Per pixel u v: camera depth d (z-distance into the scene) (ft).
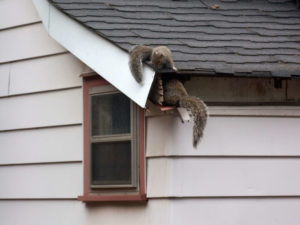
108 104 42.06
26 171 46.57
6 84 48.19
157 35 39.99
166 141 38.27
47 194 45.24
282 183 39.40
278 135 39.70
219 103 38.99
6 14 48.85
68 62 44.88
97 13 42.22
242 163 39.04
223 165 38.75
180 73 36.17
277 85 39.83
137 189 39.91
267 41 40.75
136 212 40.04
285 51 39.65
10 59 48.24
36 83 46.55
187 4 45.44
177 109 37.32
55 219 44.75
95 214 42.39
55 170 44.98
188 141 38.34
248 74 37.04
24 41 47.57
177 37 40.14
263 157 39.37
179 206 37.96
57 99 45.32
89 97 43.06
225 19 43.52
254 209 38.91
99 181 42.09
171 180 37.91
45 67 46.19
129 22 41.47
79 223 43.29
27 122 46.73
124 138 40.88
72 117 44.29
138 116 40.27
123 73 38.19
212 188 38.42
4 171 47.85
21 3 48.06
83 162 43.19
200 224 38.09
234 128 39.11
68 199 44.11
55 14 43.11
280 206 39.29
